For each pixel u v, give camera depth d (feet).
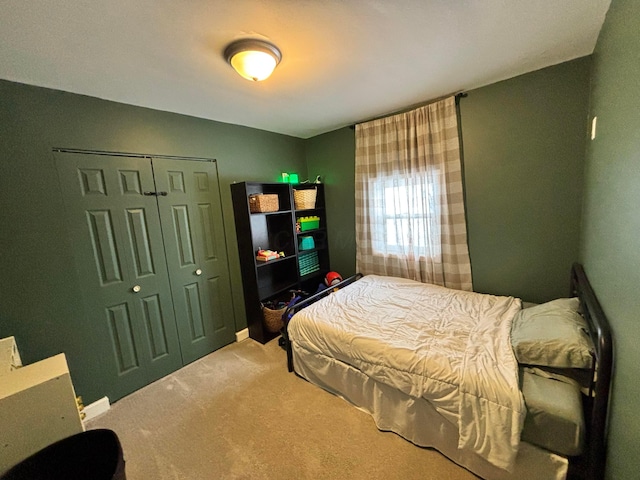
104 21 3.82
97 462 3.51
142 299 7.20
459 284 8.38
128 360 6.95
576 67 6.07
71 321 6.02
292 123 9.60
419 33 4.71
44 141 5.63
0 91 5.13
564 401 3.76
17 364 4.44
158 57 4.88
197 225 8.33
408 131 8.69
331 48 5.02
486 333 5.41
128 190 6.88
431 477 4.44
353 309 7.14
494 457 3.86
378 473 4.56
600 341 3.35
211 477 4.67
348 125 10.34
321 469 4.69
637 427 2.57
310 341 6.60
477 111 7.47
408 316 6.56
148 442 5.43
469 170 7.84
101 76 5.39
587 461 3.66
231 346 9.15
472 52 5.48
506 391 3.88
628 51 3.14
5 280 5.22
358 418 5.76
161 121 7.48
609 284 3.66
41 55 4.50
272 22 4.16
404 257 9.37
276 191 10.67
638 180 2.70
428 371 4.60
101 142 6.42
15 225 5.31
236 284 9.46
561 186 6.61
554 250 6.91
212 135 8.65
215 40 4.49
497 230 7.65
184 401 6.57
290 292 10.41
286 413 6.00
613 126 3.75
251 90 6.62
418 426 4.94
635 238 2.75
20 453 3.13
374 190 9.81
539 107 6.61
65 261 5.93
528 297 7.43
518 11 4.26
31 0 3.27
